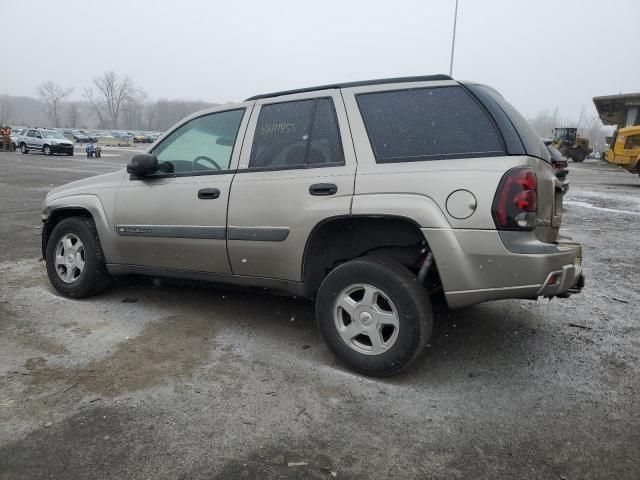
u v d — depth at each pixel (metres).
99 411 2.74
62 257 4.66
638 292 5.15
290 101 3.63
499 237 2.79
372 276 3.07
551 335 3.94
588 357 3.54
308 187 3.31
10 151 36.19
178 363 3.35
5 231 7.73
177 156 4.10
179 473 2.26
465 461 2.38
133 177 4.24
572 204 13.09
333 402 2.89
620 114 40.56
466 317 4.30
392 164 3.11
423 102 3.18
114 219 4.26
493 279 2.85
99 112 140.12
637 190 17.52
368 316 3.14
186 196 3.86
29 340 3.66
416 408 2.83
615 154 21.08
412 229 3.18
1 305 4.39
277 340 3.76
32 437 2.50
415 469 2.32
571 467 2.34
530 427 2.66
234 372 3.24
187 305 4.50
